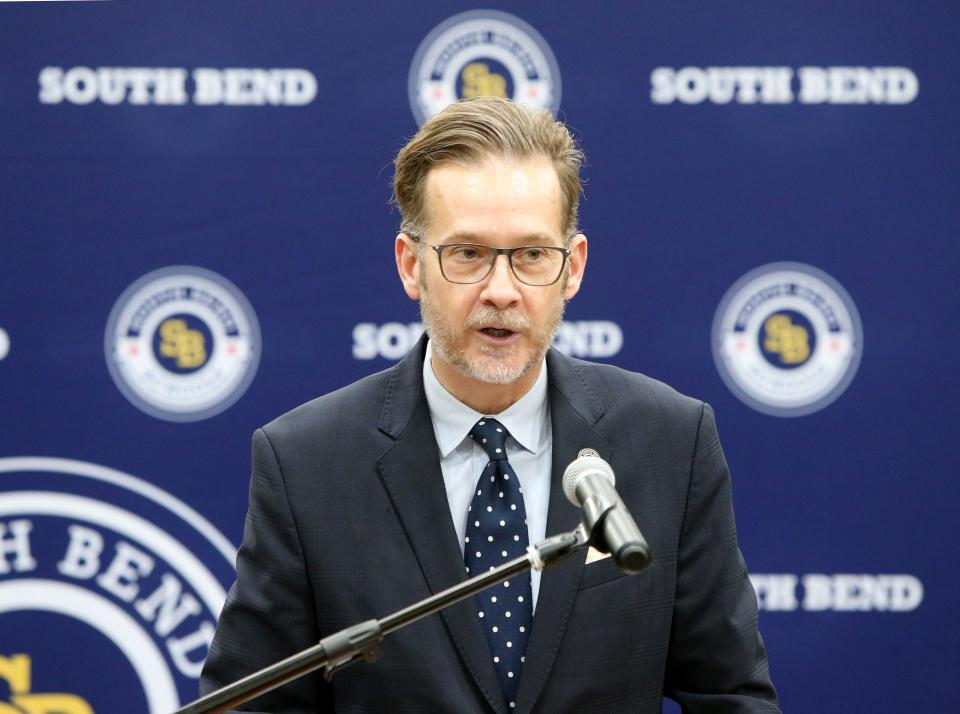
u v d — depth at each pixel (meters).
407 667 7.07
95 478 12.38
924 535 12.44
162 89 12.23
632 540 5.48
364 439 7.58
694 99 12.33
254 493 7.58
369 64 12.29
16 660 12.35
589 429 7.55
